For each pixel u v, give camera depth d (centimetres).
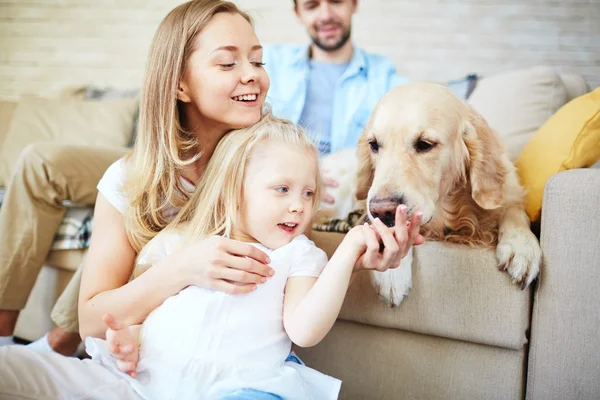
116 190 119
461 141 131
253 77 116
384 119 130
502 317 121
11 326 162
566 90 182
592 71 267
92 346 98
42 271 180
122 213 118
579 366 116
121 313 105
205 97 116
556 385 118
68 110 242
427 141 126
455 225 134
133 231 116
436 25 278
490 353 125
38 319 180
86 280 114
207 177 116
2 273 157
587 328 115
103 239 117
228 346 98
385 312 130
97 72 305
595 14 265
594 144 132
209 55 115
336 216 156
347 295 134
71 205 172
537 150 140
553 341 118
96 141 230
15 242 159
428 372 130
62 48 307
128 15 301
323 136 229
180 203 120
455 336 125
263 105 125
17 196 160
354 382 137
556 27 269
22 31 308
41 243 162
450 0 276
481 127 133
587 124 131
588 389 115
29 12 306
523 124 173
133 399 93
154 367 98
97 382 92
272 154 109
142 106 120
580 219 116
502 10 273
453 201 134
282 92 238
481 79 198
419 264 128
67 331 151
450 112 129
